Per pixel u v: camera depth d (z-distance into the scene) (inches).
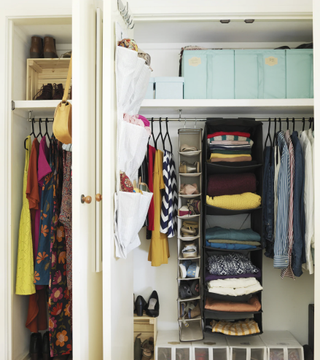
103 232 51.9
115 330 57.3
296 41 98.4
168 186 86.7
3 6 80.8
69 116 51.5
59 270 81.3
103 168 51.9
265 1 80.0
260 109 91.4
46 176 82.6
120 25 61.2
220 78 86.6
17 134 86.9
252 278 85.0
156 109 91.3
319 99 49.4
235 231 88.8
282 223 81.0
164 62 100.5
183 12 80.0
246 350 84.3
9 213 80.0
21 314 87.4
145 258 99.5
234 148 87.7
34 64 90.2
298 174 81.7
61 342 81.2
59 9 78.1
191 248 88.0
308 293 98.2
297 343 87.7
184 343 87.2
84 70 51.6
